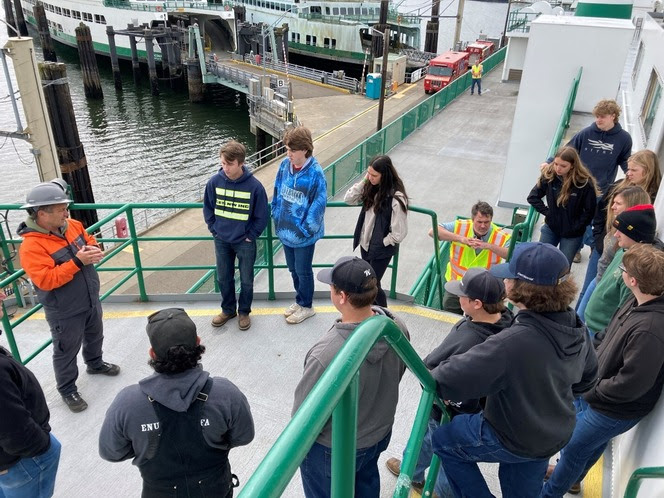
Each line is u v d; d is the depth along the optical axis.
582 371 2.19
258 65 48.16
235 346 4.83
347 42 50.12
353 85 40.50
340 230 12.99
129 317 5.25
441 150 18.52
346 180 15.53
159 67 56.34
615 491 3.16
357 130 30.92
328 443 2.24
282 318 5.25
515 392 2.08
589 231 6.28
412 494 3.29
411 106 35.78
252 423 2.24
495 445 2.28
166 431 2.04
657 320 2.39
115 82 50.78
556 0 19.81
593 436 2.71
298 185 4.55
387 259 4.68
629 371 2.42
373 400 2.26
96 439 3.84
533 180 11.10
